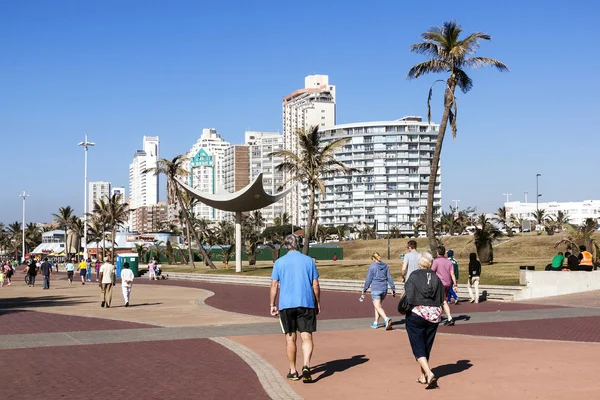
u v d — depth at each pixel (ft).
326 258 272.51
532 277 72.74
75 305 73.87
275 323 50.98
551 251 200.54
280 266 27.68
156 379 28.02
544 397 23.47
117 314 60.70
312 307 27.30
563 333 42.75
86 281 157.58
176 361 32.63
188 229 184.65
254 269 150.71
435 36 99.60
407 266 45.96
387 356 33.47
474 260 69.92
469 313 57.98
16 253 565.12
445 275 48.29
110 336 42.65
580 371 28.25
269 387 26.02
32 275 134.00
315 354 34.45
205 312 62.59
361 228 582.76
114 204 262.88
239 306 70.64
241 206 140.87
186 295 91.86
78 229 369.71
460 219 388.57
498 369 29.07
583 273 77.36
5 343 39.42
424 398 23.77
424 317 25.71
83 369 30.53
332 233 498.69
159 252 263.90
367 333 43.50
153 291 103.19
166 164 178.81
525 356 32.53
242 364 31.68
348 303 73.05
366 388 25.71
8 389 26.16
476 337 40.42
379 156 589.32
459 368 29.55
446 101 100.99
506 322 49.96
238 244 145.48
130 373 29.43
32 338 41.75
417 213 584.40
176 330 46.01
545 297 73.31
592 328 45.42
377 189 587.68
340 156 598.75
